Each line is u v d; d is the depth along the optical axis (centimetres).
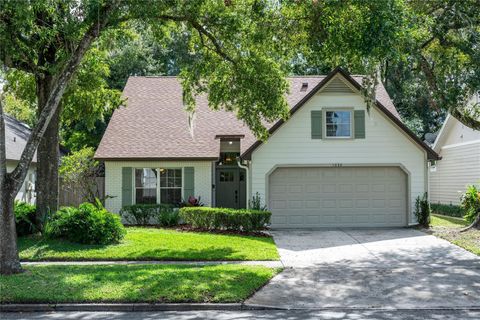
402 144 2014
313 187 2020
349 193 2025
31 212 1555
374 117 2016
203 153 2077
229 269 1132
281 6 1312
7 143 2270
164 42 1539
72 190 2353
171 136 2177
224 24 1377
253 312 862
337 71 1992
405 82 3000
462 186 2530
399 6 1111
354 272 1157
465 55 1404
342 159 2009
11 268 1062
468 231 1775
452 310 868
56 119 1572
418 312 855
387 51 1105
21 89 1727
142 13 1205
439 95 1415
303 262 1282
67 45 1359
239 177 2292
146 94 2458
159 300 888
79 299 885
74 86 1545
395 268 1205
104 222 1459
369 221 2020
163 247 1429
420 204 1989
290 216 2011
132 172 2086
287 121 2005
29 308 870
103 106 1773
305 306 889
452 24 1386
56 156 1570
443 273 1148
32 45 1379
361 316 829
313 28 1277
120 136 2166
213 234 1705
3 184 1062
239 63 1500
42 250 1360
